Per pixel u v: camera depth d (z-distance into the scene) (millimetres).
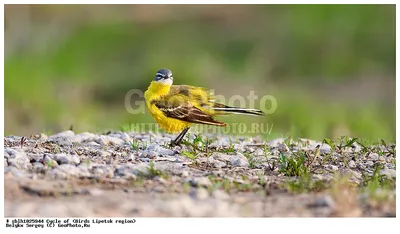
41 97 21156
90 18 26672
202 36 25891
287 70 24578
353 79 24203
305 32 25625
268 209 7949
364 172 9453
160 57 23703
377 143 11500
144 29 26266
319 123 18656
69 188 8258
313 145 10992
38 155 9383
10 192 8102
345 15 26000
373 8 25953
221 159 9797
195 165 9414
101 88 22875
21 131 18906
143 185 8477
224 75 23406
